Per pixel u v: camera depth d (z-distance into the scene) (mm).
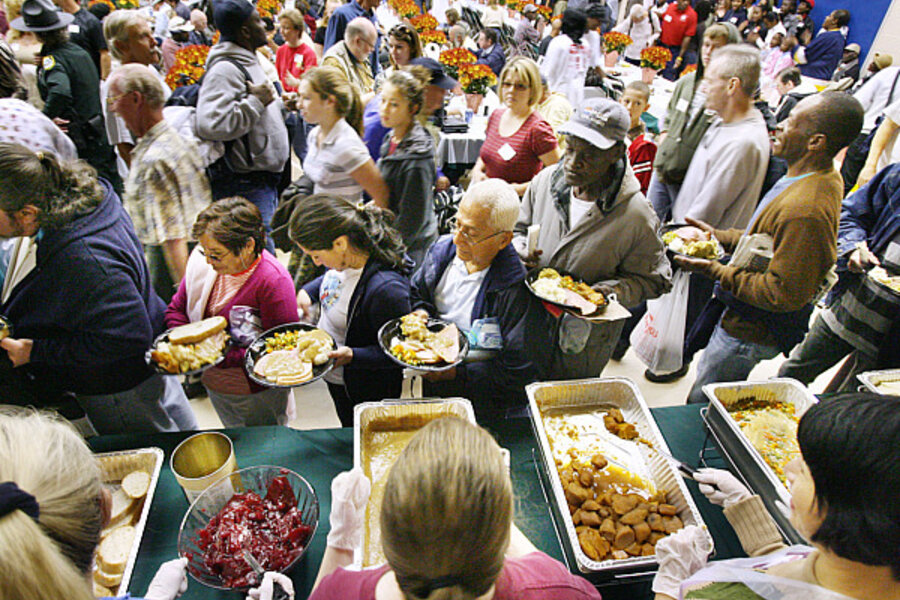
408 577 681
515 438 1739
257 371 1707
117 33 2938
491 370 1981
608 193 1921
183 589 1190
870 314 2113
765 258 1906
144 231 2615
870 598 678
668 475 1456
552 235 2168
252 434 1703
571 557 1325
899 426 619
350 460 1620
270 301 1844
